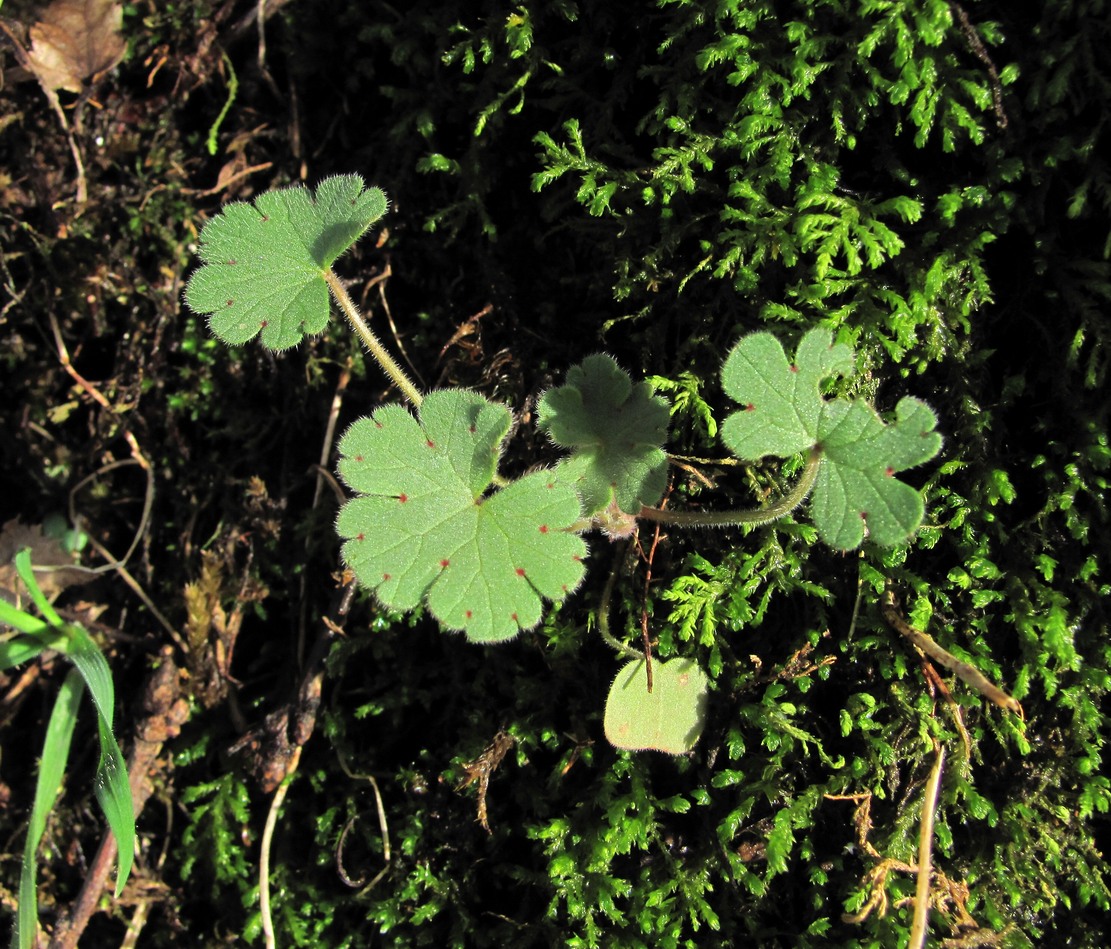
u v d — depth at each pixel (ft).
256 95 0.63
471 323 0.59
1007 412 0.54
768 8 0.53
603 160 0.56
